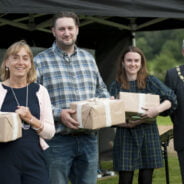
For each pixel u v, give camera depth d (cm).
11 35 724
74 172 370
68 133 354
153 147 405
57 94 354
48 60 356
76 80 360
